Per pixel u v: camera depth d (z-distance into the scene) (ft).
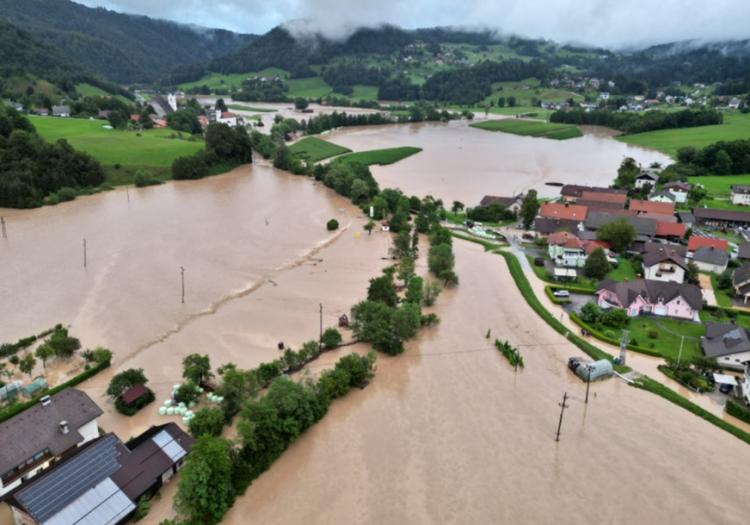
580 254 395.34
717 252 388.16
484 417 226.38
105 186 602.85
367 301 288.71
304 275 369.71
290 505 177.68
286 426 201.98
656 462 202.90
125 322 296.10
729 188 645.92
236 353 266.36
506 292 353.72
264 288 346.54
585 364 256.52
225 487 173.17
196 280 355.97
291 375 248.93
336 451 203.82
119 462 178.70
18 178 523.70
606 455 206.08
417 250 423.23
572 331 302.04
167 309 312.91
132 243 424.87
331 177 626.64
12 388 225.97
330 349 273.54
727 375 254.68
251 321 300.81
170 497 178.09
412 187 651.66
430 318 302.45
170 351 267.80
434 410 229.86
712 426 223.10
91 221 482.28
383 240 450.30
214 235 451.53
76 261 383.24
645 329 302.86
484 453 205.36
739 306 330.13
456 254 428.15
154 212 517.96
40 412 188.96
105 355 252.42
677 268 355.77
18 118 639.76
